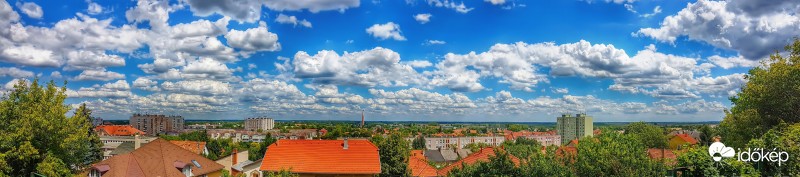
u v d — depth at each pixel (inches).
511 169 920.3
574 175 920.9
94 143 2755.9
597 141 986.7
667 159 943.7
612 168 906.1
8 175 1369.3
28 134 1407.5
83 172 1748.3
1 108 1444.4
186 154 2062.0
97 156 2753.4
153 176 1763.0
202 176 2034.9
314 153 1996.8
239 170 2336.4
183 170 1920.5
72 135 1515.7
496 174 919.0
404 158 2274.9
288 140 2081.7
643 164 898.1
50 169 1396.4
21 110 1483.8
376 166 1932.8
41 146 1482.5
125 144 3567.9
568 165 965.8
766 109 1451.8
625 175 884.0
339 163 1942.7
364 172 1909.4
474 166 977.5
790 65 1427.2
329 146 2033.7
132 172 1726.1
